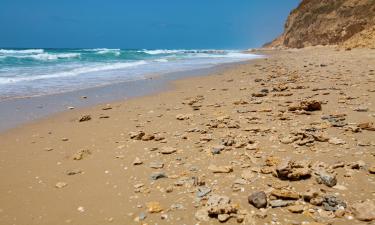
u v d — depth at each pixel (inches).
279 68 901.2
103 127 354.9
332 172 203.3
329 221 155.4
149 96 540.1
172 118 379.9
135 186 207.5
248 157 242.4
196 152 261.3
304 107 367.9
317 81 577.9
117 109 444.5
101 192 204.4
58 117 406.0
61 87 629.9
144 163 245.9
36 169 246.2
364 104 380.5
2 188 216.4
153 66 1136.8
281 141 268.5
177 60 1563.7
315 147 252.7
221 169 222.1
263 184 198.1
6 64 1136.8
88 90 601.6
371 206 161.6
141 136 309.7
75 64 1198.9
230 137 289.7
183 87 625.6
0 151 287.1
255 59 1549.0
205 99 486.6
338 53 1445.6
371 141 257.3
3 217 181.8
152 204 183.0
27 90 591.8
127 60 1545.3
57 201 196.7
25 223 175.3
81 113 425.7
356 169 209.0
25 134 336.8
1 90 586.9
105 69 1000.9
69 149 287.6
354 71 697.6
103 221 172.4
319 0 3476.9
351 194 179.3
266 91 510.6
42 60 1408.7
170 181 212.2
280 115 353.4
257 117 351.6
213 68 1028.5
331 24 3043.8
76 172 235.9
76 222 173.2
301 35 3531.0
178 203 184.1
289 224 156.0
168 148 269.7
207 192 193.2
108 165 246.4
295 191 185.8
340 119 320.8
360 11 2714.1
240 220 161.6
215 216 168.1
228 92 538.0
